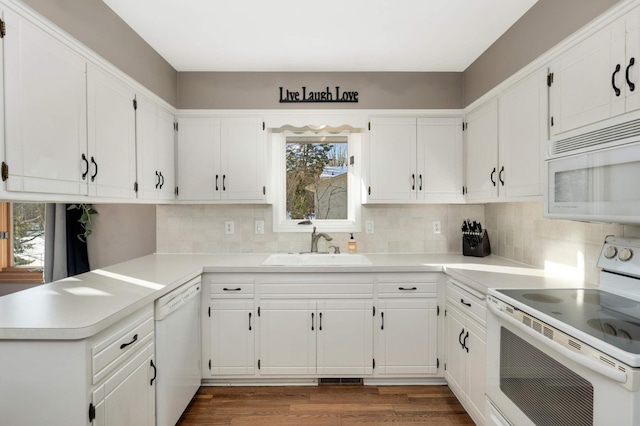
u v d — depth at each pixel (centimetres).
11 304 146
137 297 157
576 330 113
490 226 289
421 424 204
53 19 146
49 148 142
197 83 271
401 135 272
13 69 125
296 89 274
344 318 241
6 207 334
